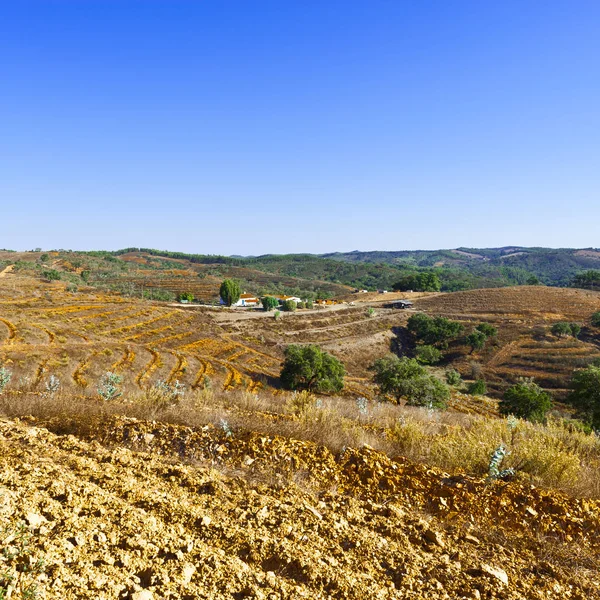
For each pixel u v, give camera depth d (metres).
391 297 125.44
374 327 91.31
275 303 94.62
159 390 10.04
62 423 6.62
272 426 6.77
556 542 4.08
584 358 72.69
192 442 5.93
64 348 39.44
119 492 4.13
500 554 3.80
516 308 102.94
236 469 5.26
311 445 5.96
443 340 86.81
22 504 3.42
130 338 53.25
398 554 3.61
